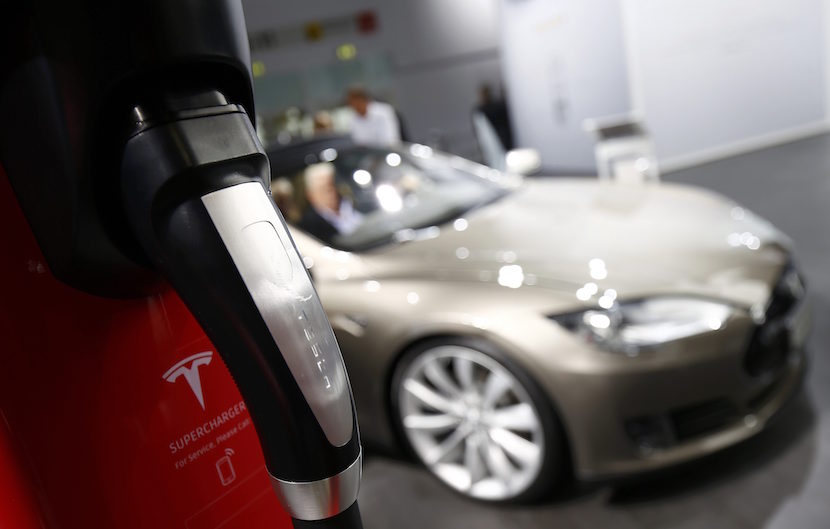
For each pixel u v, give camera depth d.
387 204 2.58
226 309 0.33
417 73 8.98
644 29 7.31
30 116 0.33
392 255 2.24
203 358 0.47
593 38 7.69
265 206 0.35
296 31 8.28
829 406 2.19
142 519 0.43
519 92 9.15
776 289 1.97
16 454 0.38
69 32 0.31
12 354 0.37
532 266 2.03
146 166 0.33
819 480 1.86
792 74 8.00
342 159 2.77
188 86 0.34
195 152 0.33
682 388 1.76
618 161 4.37
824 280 3.27
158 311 0.44
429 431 2.09
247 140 0.35
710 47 7.60
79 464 0.40
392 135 6.00
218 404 0.48
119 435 0.42
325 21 8.41
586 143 8.20
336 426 0.35
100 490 0.41
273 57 8.20
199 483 0.47
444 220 2.52
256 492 0.51
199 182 0.33
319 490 0.35
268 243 0.34
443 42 9.05
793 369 2.04
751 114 7.93
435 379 2.01
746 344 1.82
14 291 0.37
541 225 2.35
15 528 0.38
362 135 5.95
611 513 1.87
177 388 0.45
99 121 0.33
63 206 0.35
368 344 2.06
